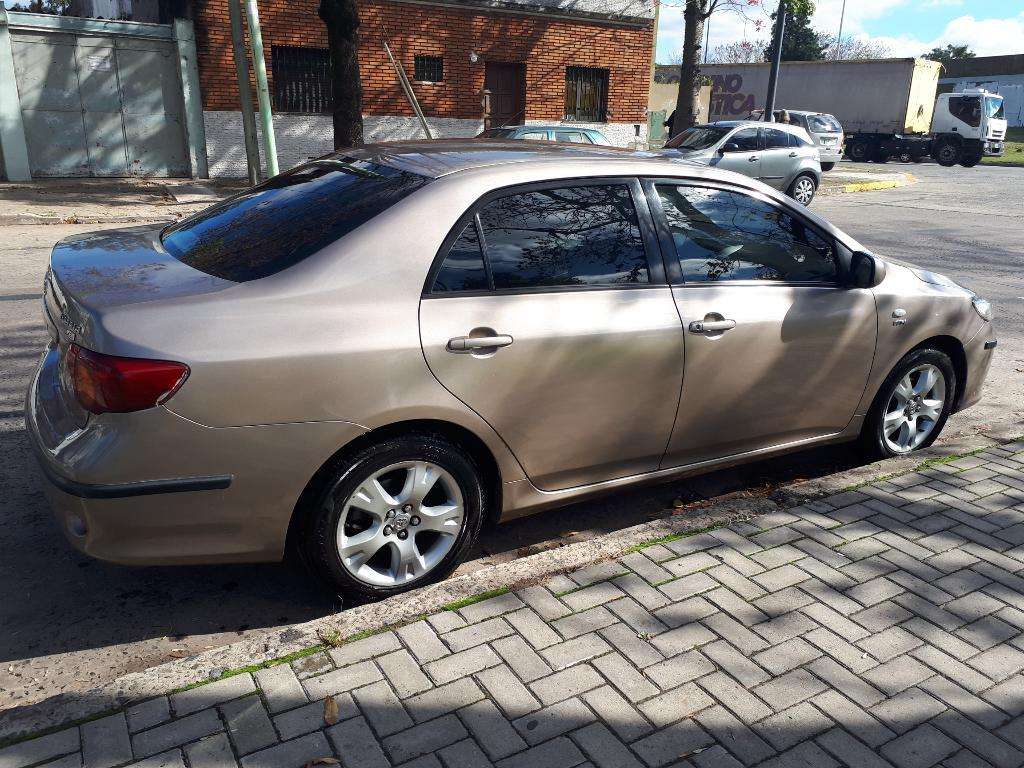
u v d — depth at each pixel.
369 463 2.90
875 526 3.60
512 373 3.07
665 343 3.40
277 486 2.75
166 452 2.59
